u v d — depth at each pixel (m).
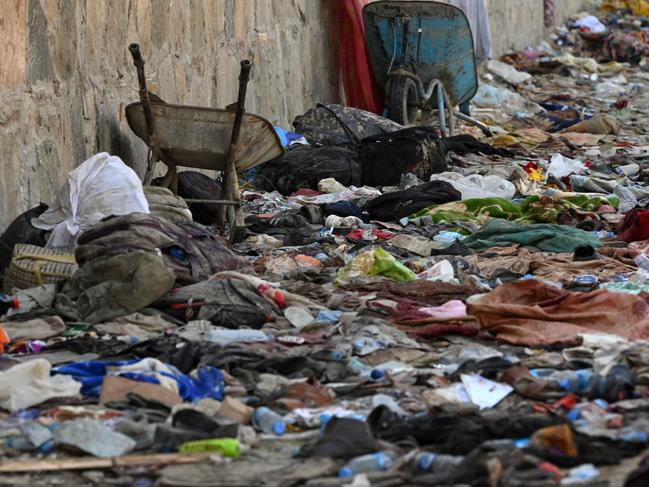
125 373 7.77
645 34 37.38
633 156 19.27
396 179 16.36
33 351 8.81
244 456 6.67
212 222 14.00
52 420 7.23
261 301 9.66
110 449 6.76
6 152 11.41
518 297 9.73
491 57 29.31
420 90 20.44
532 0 35.25
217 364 8.18
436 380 8.01
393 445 6.69
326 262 11.73
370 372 8.25
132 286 9.55
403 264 11.56
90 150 13.36
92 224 11.21
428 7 20.34
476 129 22.53
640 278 10.90
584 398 7.61
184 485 6.21
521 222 13.72
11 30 11.52
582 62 31.45
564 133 22.14
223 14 17.39
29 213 11.39
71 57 12.86
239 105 12.92
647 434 6.71
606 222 13.86
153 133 13.26
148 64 14.91
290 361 8.22
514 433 6.74
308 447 6.67
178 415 7.03
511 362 8.30
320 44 21.58
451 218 13.91
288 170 16.31
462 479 6.10
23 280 10.25
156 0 15.10
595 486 5.99
